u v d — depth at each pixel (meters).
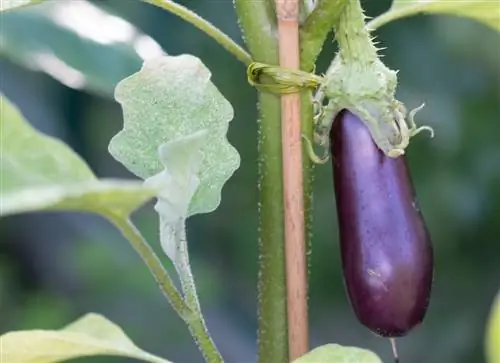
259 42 0.82
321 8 0.81
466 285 2.12
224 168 0.79
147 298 1.96
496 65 1.93
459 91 1.95
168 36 1.83
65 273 2.00
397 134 0.82
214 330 2.02
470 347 2.12
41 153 0.70
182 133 0.78
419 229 0.82
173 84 0.79
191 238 2.14
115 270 1.96
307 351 0.83
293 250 0.83
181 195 0.75
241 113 1.98
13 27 1.00
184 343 1.97
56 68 1.00
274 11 0.82
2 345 0.79
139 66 1.02
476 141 1.99
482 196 2.01
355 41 0.83
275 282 0.83
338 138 0.83
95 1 1.18
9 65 1.54
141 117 0.79
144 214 1.95
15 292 2.01
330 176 2.03
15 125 0.70
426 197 2.02
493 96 1.95
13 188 0.68
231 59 1.91
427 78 1.94
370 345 2.16
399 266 0.81
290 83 0.81
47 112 1.61
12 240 2.01
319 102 0.84
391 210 0.81
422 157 2.00
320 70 1.85
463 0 0.90
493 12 0.91
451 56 1.93
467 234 2.07
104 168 2.01
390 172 0.82
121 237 1.98
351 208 0.82
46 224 2.01
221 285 2.09
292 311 0.83
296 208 0.82
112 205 0.67
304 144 0.83
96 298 1.97
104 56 1.01
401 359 2.16
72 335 0.80
